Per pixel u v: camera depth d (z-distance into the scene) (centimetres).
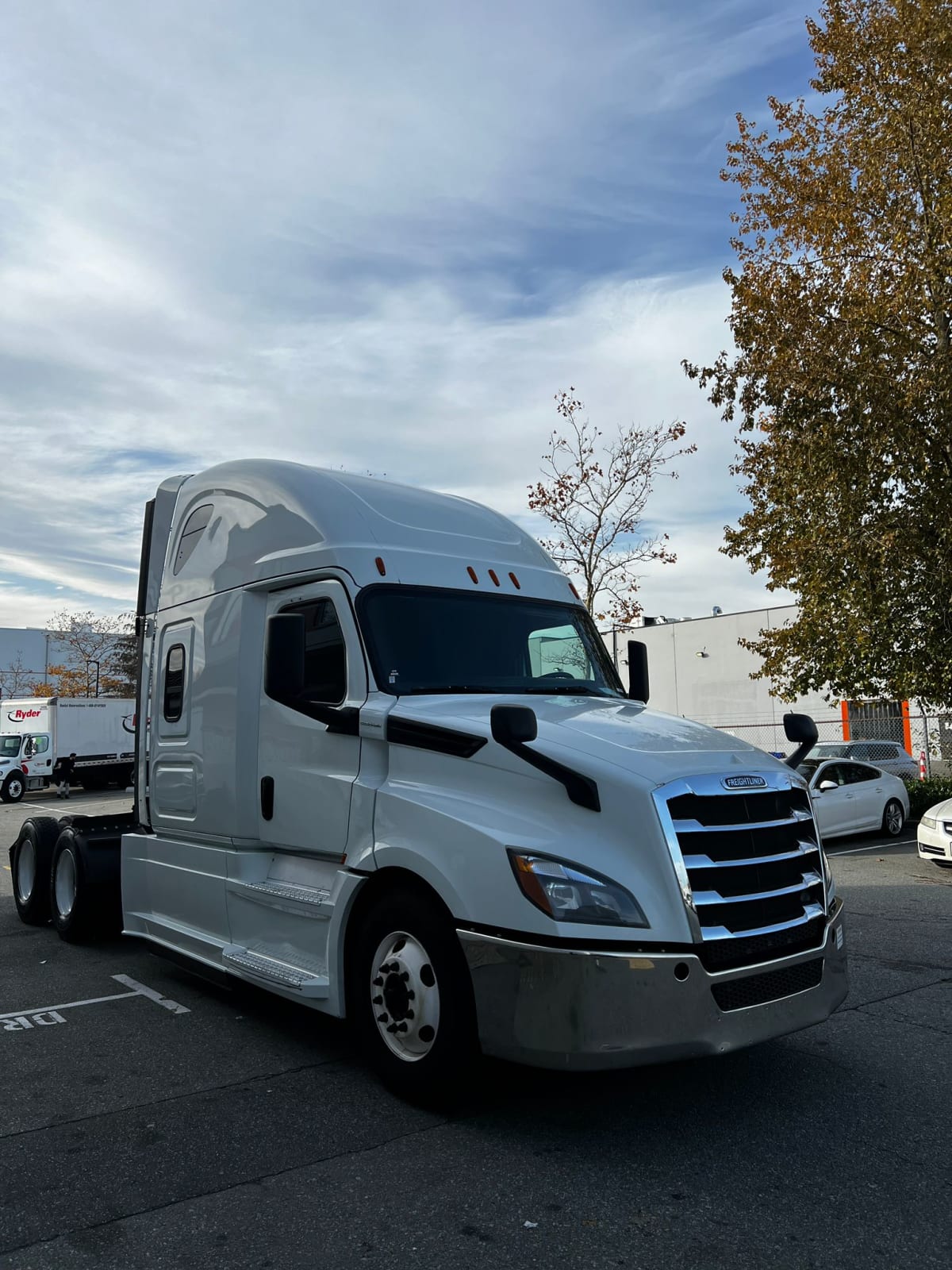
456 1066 419
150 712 706
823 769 1574
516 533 638
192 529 676
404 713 474
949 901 1016
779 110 1686
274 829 547
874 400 1559
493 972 398
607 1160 390
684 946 388
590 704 518
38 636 7688
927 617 1652
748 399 1697
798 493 1728
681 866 394
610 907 387
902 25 1587
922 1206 351
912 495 1617
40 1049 540
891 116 1596
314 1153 398
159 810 677
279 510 580
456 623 541
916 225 1614
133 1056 528
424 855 432
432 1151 398
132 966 746
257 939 552
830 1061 509
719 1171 379
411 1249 323
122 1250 324
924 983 673
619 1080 482
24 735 3105
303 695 538
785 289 1623
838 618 1711
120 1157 396
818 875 455
